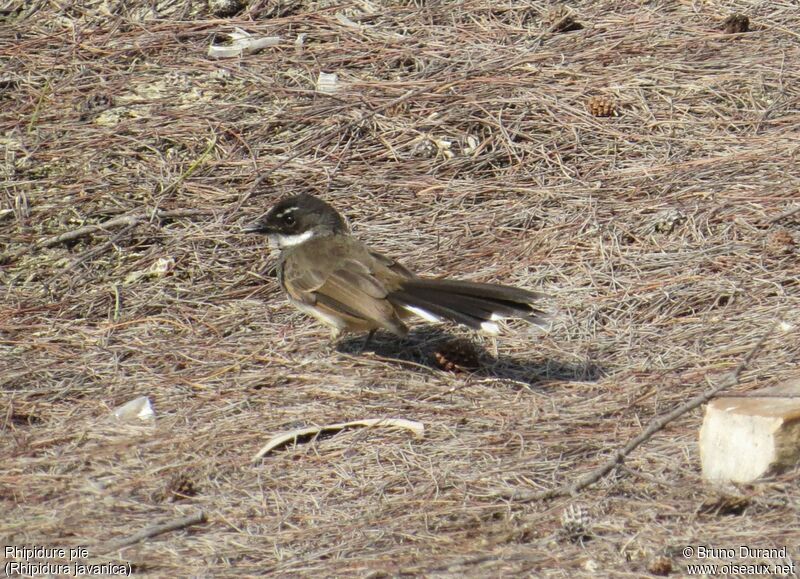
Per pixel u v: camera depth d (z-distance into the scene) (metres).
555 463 9.67
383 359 11.78
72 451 10.22
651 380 10.90
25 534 8.99
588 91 15.95
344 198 14.37
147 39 17.28
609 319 12.07
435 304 11.15
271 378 11.34
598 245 13.10
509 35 17.28
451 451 9.97
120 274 13.30
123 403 11.02
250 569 8.41
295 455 10.07
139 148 15.23
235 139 15.30
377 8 18.00
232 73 16.52
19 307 12.71
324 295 11.63
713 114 15.44
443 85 16.08
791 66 16.20
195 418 10.73
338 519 9.10
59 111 15.95
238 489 9.58
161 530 8.96
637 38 17.08
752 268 12.53
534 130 15.40
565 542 8.58
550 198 14.08
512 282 12.75
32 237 13.89
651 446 9.82
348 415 10.59
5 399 11.05
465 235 13.62
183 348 11.94
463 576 8.13
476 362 11.46
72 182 14.69
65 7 18.02
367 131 15.44
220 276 13.24
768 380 10.51
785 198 13.56
